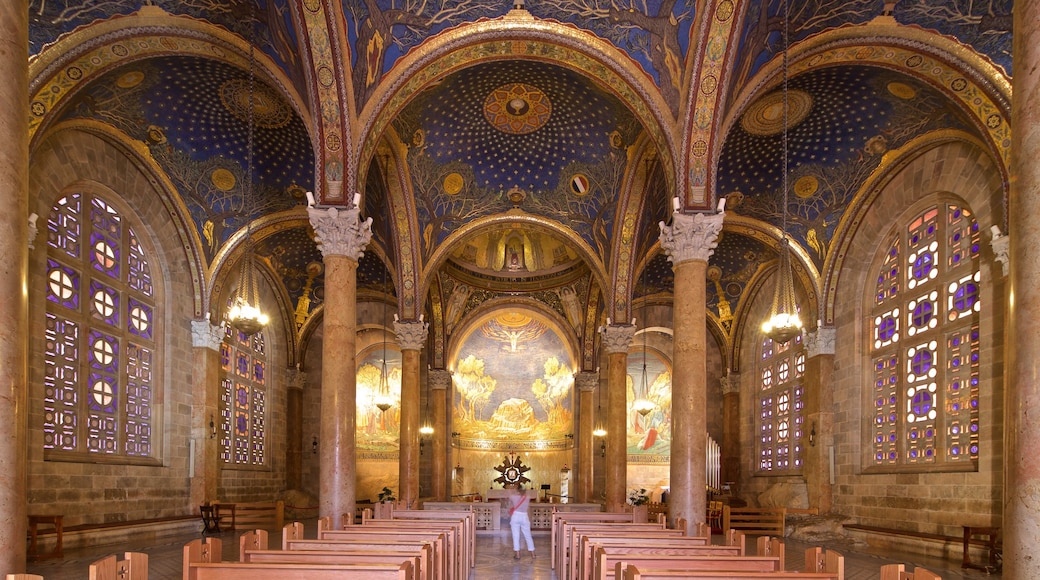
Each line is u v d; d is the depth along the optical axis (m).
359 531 9.20
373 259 25.47
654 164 18.05
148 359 17.08
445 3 12.42
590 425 28.42
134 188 16.36
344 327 12.55
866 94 14.81
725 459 26.62
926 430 15.48
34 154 12.23
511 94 16.75
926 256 15.99
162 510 17.08
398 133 17.42
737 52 11.97
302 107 12.98
